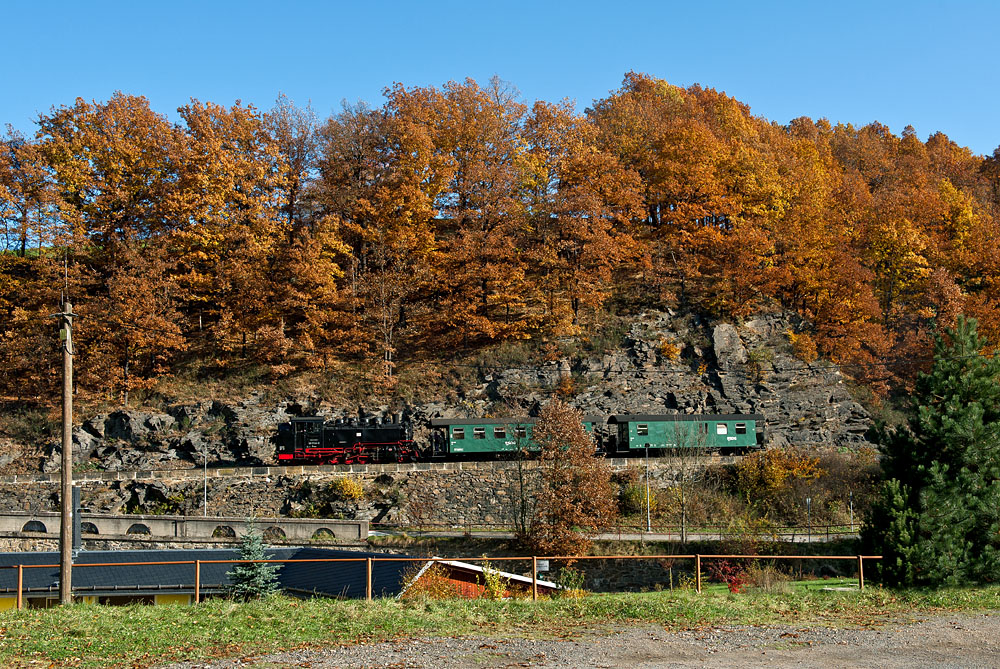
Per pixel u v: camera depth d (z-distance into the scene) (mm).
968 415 33188
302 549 43062
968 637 22359
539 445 55938
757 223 83000
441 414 70188
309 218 87250
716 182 84250
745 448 68938
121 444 66625
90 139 79750
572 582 44750
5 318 75312
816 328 80438
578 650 20375
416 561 33500
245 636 21406
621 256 79500
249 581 34594
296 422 67375
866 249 85188
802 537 55156
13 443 66375
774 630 22891
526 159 86438
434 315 82312
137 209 80750
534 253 79250
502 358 76000
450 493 62219
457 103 91812
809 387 73562
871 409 74062
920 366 76375
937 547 30875
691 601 26156
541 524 52406
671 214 82188
